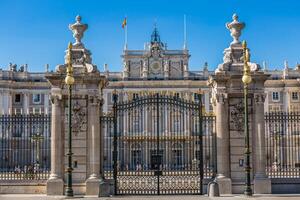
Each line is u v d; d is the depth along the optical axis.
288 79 107.19
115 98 31.02
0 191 30.78
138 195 29.86
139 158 51.44
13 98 108.81
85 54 31.62
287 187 30.34
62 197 28.41
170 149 55.94
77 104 30.56
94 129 30.27
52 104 30.56
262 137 30.20
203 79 106.06
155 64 107.19
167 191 31.69
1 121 33.06
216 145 30.53
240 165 30.30
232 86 30.47
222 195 29.28
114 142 30.72
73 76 30.27
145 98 31.28
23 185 30.86
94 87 30.53
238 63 31.22
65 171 30.44
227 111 30.47
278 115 31.89
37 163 46.09
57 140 30.30
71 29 32.53
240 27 32.22
